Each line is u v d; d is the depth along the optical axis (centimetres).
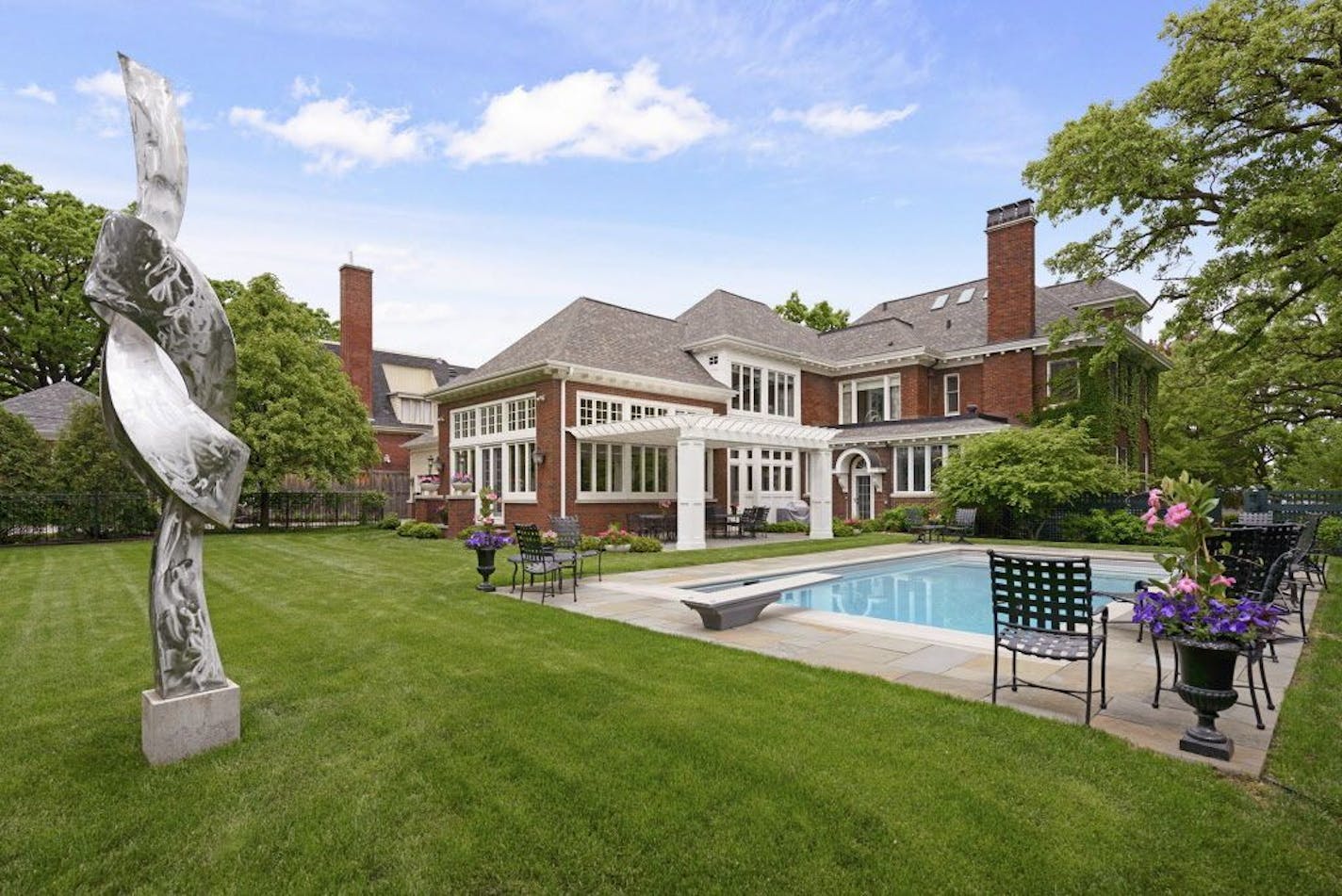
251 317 2250
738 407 2244
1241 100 1215
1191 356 1766
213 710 386
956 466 1914
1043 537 1822
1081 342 2058
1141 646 632
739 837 288
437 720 426
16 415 1783
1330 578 1020
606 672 533
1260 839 281
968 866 266
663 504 1958
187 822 304
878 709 439
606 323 2070
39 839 289
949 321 2572
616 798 322
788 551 1472
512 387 1873
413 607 813
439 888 257
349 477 2414
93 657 591
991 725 408
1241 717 430
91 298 334
